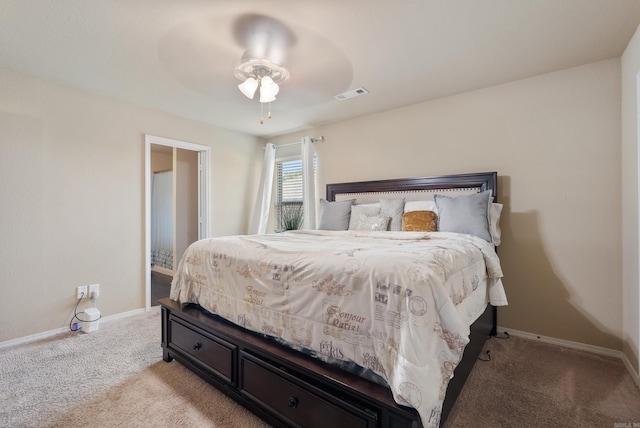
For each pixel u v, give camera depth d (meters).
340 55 2.20
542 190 2.52
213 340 1.78
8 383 1.85
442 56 2.22
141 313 3.16
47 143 2.57
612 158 2.25
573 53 2.18
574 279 2.39
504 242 2.68
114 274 2.99
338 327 1.33
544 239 2.51
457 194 2.87
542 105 2.52
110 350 2.30
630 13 1.72
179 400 1.69
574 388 1.79
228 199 4.18
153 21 1.79
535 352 2.28
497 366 2.05
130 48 2.09
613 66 2.25
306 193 3.96
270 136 4.60
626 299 2.11
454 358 1.16
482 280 1.92
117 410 1.60
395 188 3.25
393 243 2.03
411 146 3.24
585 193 2.35
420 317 1.11
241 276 1.78
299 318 1.47
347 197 3.67
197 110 3.37
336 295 1.35
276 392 1.45
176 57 2.21
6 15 1.71
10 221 2.39
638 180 1.86
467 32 1.92
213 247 2.06
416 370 1.05
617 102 2.23
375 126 3.52
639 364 1.84
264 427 1.48
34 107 2.50
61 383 1.85
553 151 2.48
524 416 1.55
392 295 1.19
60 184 2.64
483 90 2.80
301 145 4.22
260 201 4.36
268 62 2.17
